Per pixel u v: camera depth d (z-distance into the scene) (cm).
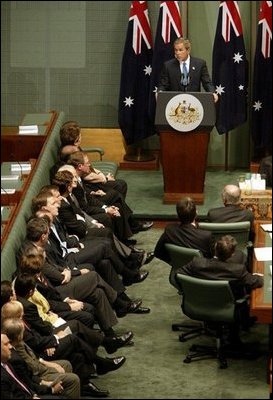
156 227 3356
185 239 2700
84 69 3875
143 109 3794
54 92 3894
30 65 3875
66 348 2375
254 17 3778
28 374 2216
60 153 3166
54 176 2916
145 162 3797
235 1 3691
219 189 3591
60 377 2261
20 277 2366
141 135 3803
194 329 2689
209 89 3344
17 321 2208
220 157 3869
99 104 3894
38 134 3256
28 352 2270
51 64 3875
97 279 2636
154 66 3709
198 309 2514
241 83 3725
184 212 2705
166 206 3400
